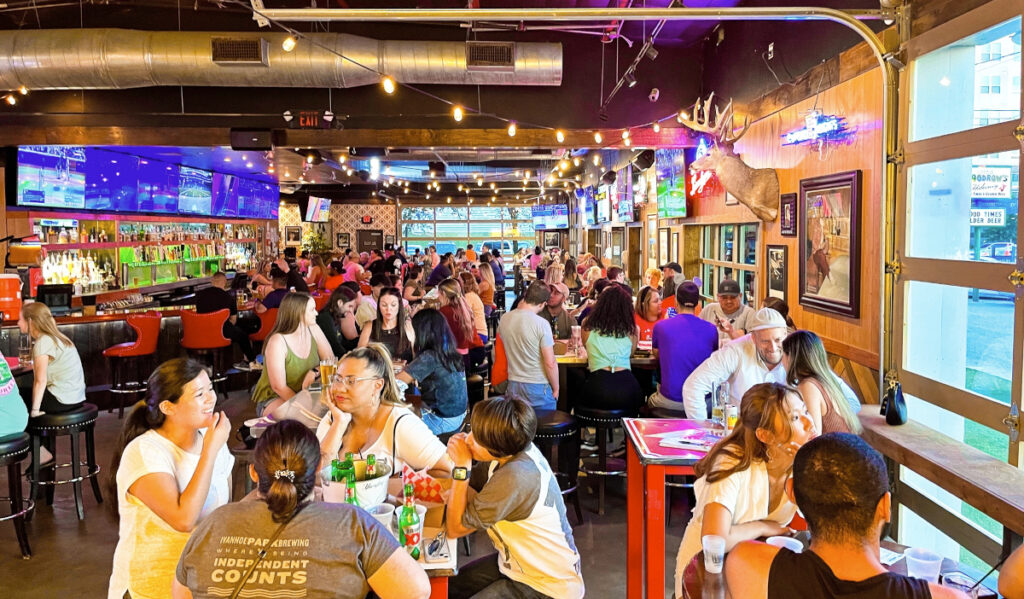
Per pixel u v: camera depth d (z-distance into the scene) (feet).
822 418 11.49
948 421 14.06
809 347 11.52
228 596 6.18
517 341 17.19
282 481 6.31
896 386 13.82
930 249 13.80
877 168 15.56
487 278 38.19
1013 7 10.81
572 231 76.64
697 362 16.83
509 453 8.70
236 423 24.95
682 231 32.86
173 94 30.30
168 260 47.29
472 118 30.50
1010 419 11.08
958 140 12.29
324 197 81.61
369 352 10.00
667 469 10.50
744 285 26.76
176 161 45.34
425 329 15.56
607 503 17.54
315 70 24.26
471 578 9.11
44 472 17.21
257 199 63.05
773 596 5.33
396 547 6.63
